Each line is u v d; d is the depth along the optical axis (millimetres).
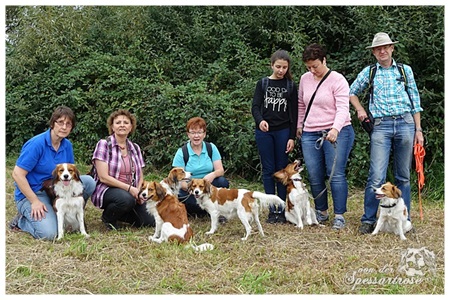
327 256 5074
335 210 6168
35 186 5656
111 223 6051
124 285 4375
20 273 4543
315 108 6074
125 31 10906
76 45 10773
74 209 5559
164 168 8945
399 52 8422
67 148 5871
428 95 8297
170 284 4395
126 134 5980
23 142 10281
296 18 9648
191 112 8719
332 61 9094
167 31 10648
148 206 5527
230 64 9984
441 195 7902
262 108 6273
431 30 8750
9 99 10094
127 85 9742
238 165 8773
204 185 5793
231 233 5965
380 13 8883
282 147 6266
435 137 8289
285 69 6168
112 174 5941
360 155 8102
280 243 5465
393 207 5723
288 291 4312
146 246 5266
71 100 9820
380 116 5898
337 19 9656
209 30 10172
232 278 4539
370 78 5957
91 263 4797
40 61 10852
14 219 5789
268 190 6383
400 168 6020
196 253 5070
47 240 5461
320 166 6215
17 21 11953
